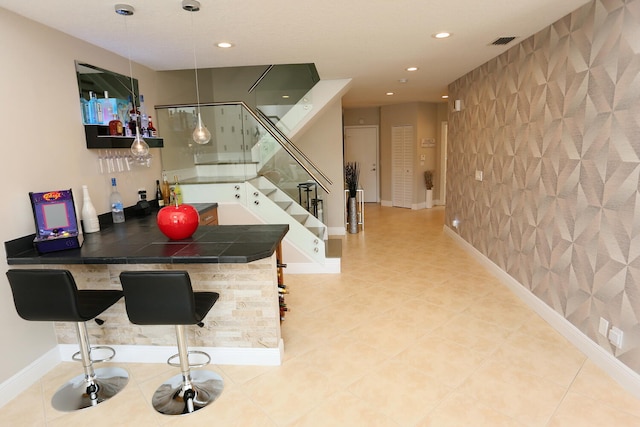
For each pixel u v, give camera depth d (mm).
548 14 2732
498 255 4145
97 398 2316
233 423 2082
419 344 2840
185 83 4977
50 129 2662
